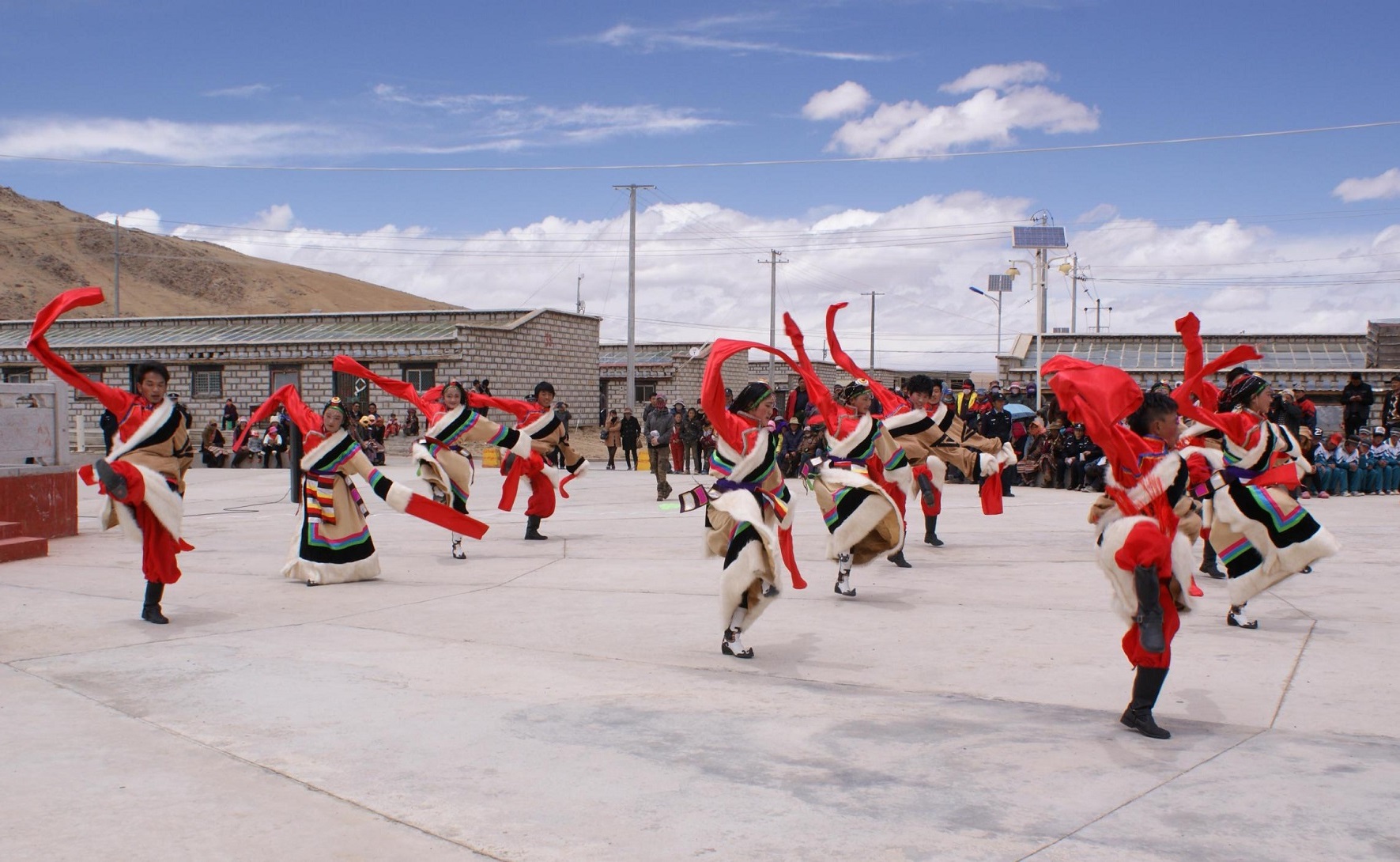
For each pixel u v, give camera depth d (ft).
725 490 21.17
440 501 34.27
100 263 430.61
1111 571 15.51
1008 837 11.91
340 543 29.58
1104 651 20.71
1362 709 16.67
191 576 30.94
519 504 53.31
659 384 158.71
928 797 13.12
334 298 491.31
